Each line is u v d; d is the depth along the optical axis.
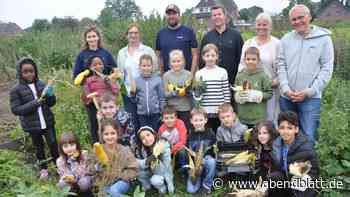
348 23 23.27
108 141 4.72
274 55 5.48
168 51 6.09
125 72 5.99
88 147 5.87
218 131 5.22
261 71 5.37
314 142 5.07
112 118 5.07
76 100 7.05
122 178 4.62
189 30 6.11
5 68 10.88
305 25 4.89
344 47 10.33
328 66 4.91
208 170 4.91
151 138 5.02
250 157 4.80
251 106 5.38
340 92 7.18
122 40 12.84
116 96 5.64
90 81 5.70
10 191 4.63
